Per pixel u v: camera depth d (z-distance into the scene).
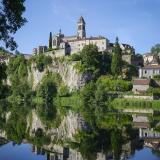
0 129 120.31
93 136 103.56
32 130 119.62
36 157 72.69
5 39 48.72
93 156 73.06
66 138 100.94
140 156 72.31
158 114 177.50
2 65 50.25
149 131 112.19
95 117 163.38
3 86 56.56
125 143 88.94
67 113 189.12
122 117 160.88
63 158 71.19
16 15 47.97
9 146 85.69
